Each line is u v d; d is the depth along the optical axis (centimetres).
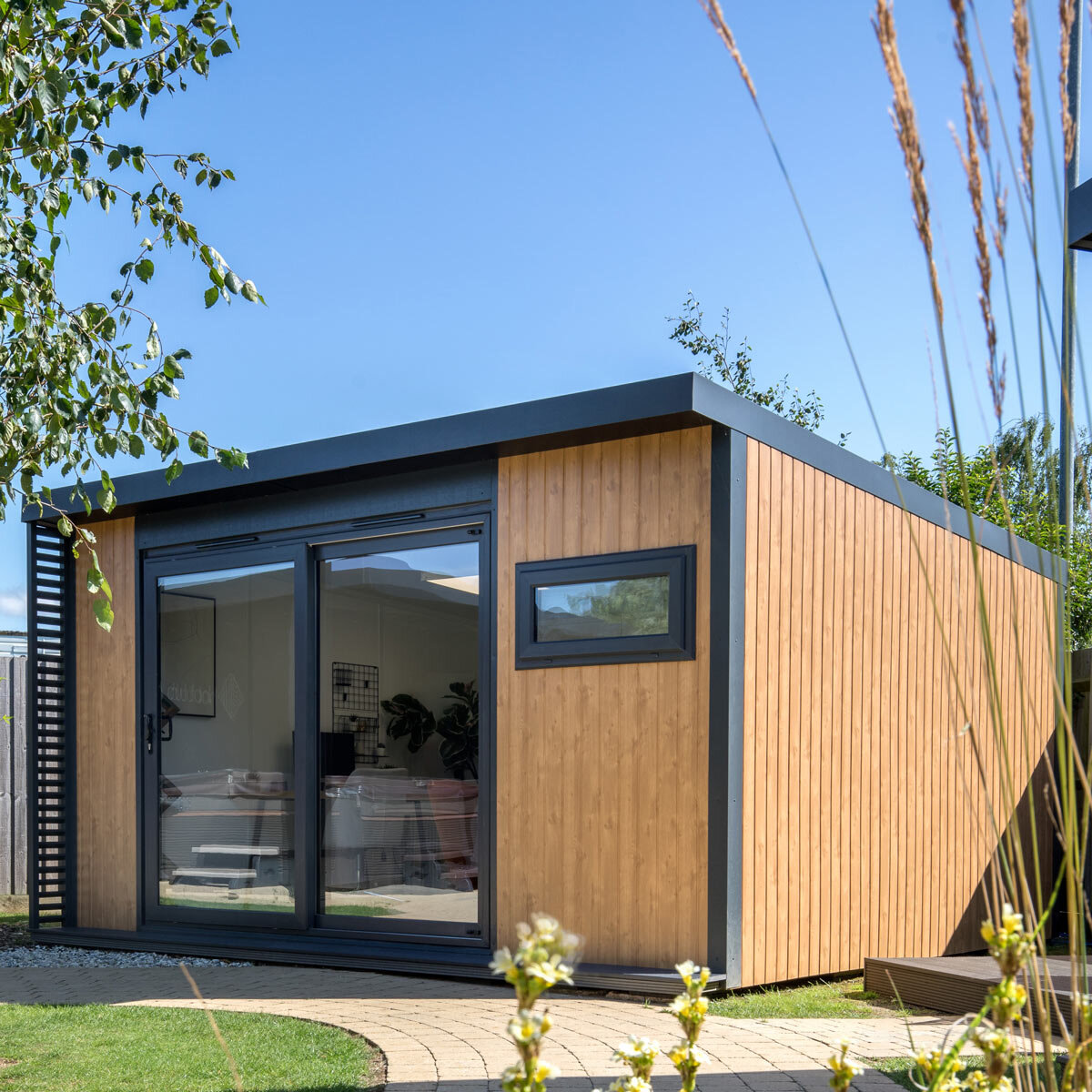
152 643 722
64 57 393
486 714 582
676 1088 339
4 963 660
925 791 651
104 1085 354
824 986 543
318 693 652
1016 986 120
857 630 606
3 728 998
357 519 641
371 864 619
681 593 525
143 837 712
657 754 527
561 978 101
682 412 502
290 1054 393
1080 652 758
